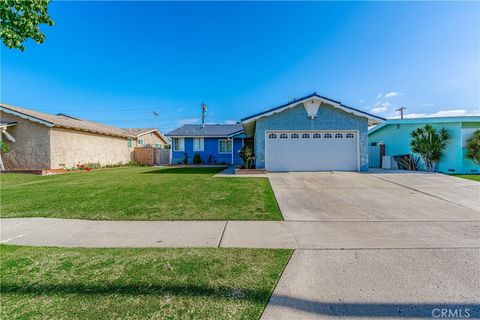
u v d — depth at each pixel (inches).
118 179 429.1
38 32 187.2
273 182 367.9
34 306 88.7
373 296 93.4
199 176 457.7
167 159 1035.9
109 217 201.9
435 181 364.8
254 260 123.7
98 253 133.9
